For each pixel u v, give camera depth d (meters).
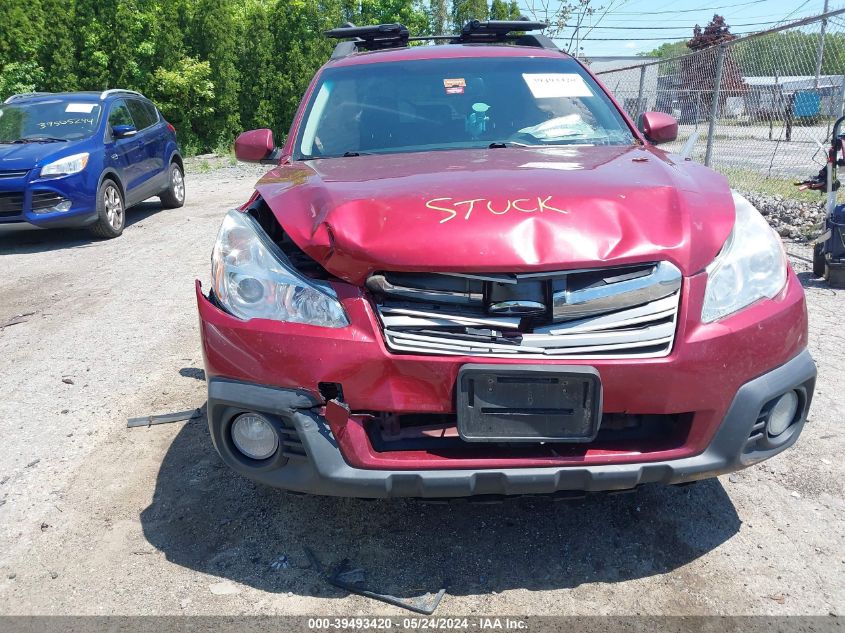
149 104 11.46
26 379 4.48
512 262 2.23
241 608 2.43
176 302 6.06
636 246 2.29
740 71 11.22
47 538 2.83
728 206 2.58
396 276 2.34
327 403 2.30
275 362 2.36
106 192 9.15
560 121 3.72
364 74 4.07
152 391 4.22
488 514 2.94
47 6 22.88
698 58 12.59
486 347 2.26
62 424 3.83
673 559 2.63
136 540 2.81
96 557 2.71
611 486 2.34
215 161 20.98
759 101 11.10
